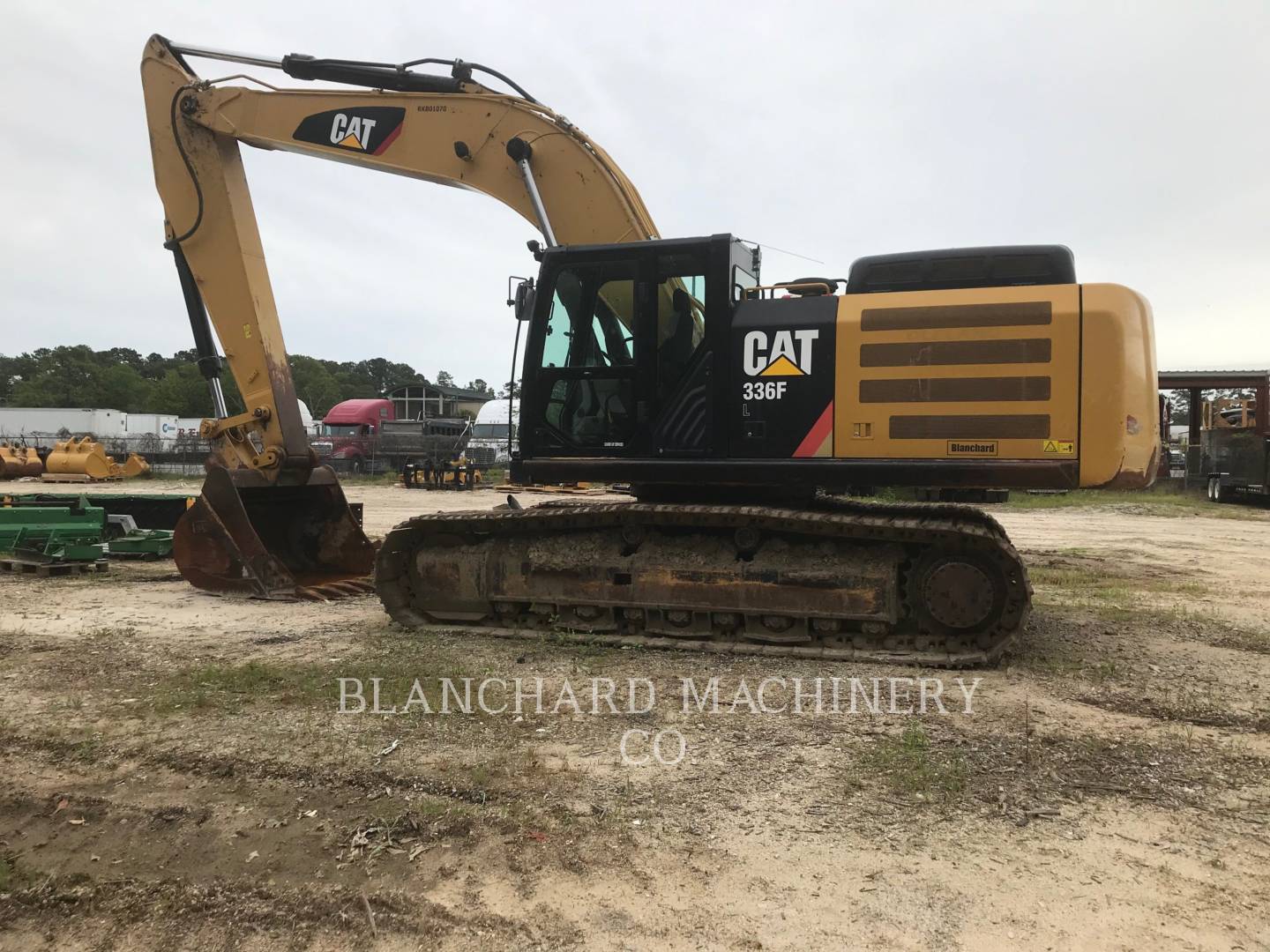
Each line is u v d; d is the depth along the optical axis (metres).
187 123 8.75
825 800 3.69
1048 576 10.05
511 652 6.09
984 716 4.74
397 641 6.45
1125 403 5.43
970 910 2.88
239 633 6.78
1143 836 3.39
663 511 6.16
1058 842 3.34
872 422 5.83
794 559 6.10
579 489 24.59
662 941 2.73
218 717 4.72
